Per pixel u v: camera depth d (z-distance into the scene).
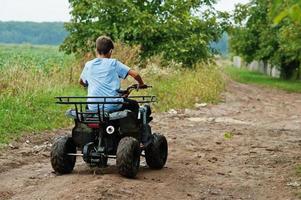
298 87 47.97
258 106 27.80
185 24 37.19
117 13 35.34
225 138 16.44
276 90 44.03
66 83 24.33
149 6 37.41
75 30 35.91
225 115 23.16
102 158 10.09
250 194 10.06
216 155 13.68
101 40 10.80
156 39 36.84
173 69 33.88
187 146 14.93
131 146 10.02
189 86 28.47
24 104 18.59
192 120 20.89
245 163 12.73
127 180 10.06
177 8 37.38
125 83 26.14
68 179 10.13
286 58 57.31
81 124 10.30
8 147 13.87
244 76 66.81
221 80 38.47
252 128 19.14
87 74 10.70
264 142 15.91
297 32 30.17
